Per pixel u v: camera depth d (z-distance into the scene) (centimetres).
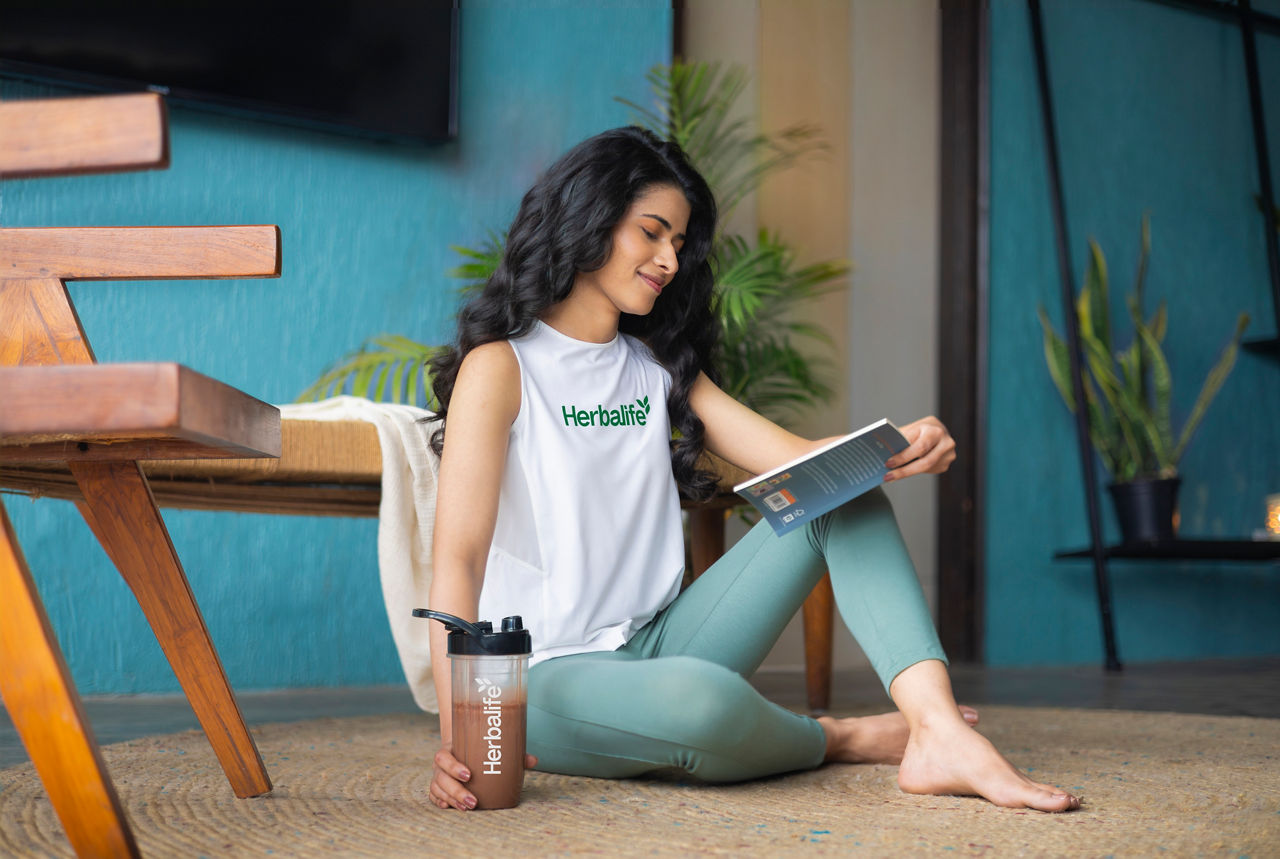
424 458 154
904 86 369
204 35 239
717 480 146
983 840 92
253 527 246
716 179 294
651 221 129
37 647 76
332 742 160
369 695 241
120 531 107
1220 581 400
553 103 291
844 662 339
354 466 151
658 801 110
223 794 114
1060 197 357
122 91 230
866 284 356
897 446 114
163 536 108
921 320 368
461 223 276
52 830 96
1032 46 379
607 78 300
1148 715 203
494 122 282
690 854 87
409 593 157
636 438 134
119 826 76
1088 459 350
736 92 311
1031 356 372
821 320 345
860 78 359
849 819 102
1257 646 405
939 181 375
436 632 115
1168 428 370
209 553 241
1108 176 394
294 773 129
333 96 254
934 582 366
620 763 118
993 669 342
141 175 237
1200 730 179
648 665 114
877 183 361
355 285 261
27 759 139
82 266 107
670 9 310
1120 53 400
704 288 143
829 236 349
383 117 261
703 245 141
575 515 126
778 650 326
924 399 367
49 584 224
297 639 250
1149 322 396
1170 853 88
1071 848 89
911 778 114
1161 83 408
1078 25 391
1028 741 163
